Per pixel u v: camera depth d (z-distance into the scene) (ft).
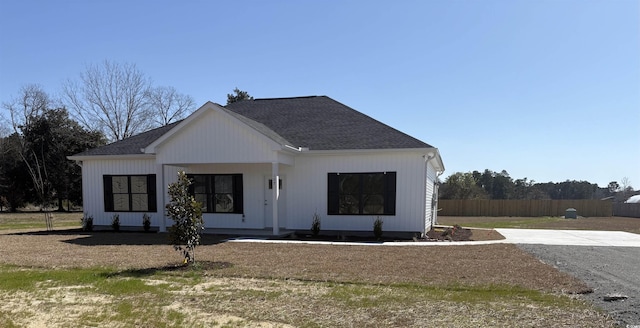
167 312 16.44
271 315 16.02
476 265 25.80
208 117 42.01
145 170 49.06
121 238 40.88
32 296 18.80
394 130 45.60
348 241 38.73
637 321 14.83
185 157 42.86
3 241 38.73
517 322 14.88
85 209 51.21
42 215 96.58
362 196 43.01
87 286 20.49
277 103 58.08
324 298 18.25
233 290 19.66
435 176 61.77
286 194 45.16
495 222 80.02
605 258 29.12
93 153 51.24
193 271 23.65
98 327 14.90
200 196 47.39
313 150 42.93
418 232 41.47
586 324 14.57
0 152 121.39
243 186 46.68
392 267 25.04
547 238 42.55
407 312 16.21
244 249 32.30
